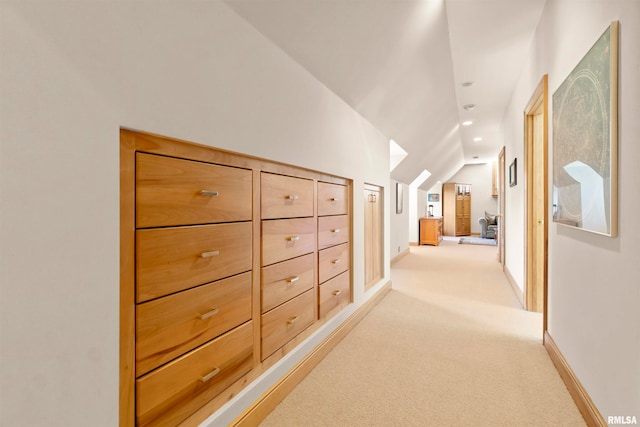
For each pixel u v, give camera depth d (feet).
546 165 7.50
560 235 6.51
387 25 6.73
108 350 2.95
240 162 4.77
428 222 27.89
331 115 7.43
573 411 5.19
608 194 4.11
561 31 6.44
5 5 2.27
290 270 6.03
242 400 4.69
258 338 5.18
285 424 4.92
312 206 6.82
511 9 7.89
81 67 2.72
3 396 2.29
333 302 7.80
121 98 3.03
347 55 6.74
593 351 4.79
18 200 2.35
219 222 4.37
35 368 2.45
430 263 19.07
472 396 5.62
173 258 3.70
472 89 13.03
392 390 5.82
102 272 2.89
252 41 4.82
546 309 7.59
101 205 2.88
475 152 28.60
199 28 3.90
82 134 2.73
